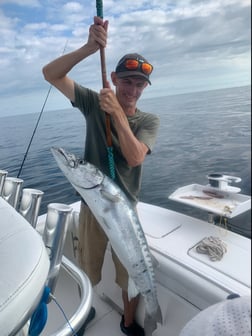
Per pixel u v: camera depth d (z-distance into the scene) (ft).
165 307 4.90
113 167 4.85
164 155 18.13
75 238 6.71
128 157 4.48
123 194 4.46
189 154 17.49
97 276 5.59
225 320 1.89
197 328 1.96
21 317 1.80
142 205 7.60
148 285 4.52
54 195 9.06
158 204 12.74
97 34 4.16
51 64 4.75
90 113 5.27
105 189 4.22
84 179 4.13
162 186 13.98
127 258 4.38
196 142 19.84
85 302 2.50
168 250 5.31
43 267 2.10
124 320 5.59
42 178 8.71
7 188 3.47
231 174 13.12
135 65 4.83
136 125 5.22
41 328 2.48
